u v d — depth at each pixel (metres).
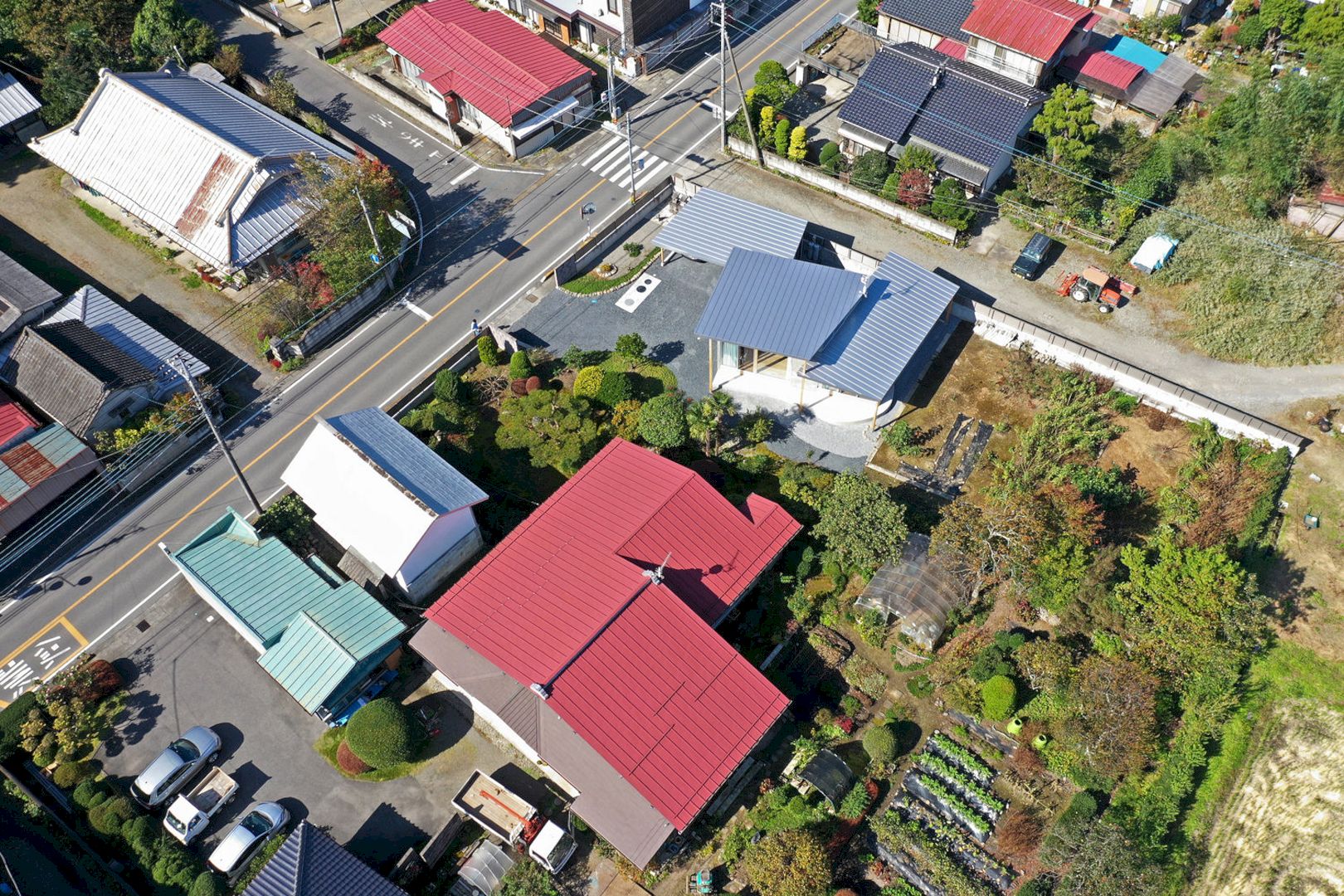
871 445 59.53
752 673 46.62
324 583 51.25
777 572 53.81
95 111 71.94
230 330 65.88
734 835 45.28
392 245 69.19
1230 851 45.59
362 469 52.38
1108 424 60.03
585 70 78.88
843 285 61.06
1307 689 50.28
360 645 48.28
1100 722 45.59
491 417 61.22
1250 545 54.47
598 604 47.25
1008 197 71.69
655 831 42.88
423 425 58.97
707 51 85.38
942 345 64.62
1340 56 66.25
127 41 80.75
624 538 49.69
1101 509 54.25
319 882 40.53
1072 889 42.34
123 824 45.09
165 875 43.59
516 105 74.88
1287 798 47.06
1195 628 46.91
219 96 75.38
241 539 52.94
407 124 79.81
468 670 47.16
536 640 46.50
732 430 60.00
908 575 51.00
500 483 57.69
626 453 54.78
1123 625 49.53
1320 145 66.56
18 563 54.94
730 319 59.22
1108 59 77.88
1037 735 47.53
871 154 72.12
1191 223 67.06
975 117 71.62
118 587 54.06
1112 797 46.25
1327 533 55.22
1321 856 45.28
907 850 45.00
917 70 73.81
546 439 58.62
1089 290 65.44
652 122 79.56
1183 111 77.19
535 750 45.16
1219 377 61.91
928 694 49.66
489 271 69.31
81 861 45.12
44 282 65.75
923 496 57.03
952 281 67.69
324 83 82.75
